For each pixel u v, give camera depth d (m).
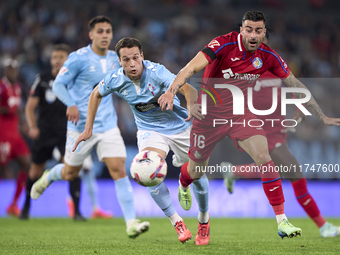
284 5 65.25
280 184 14.12
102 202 33.03
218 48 14.10
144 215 32.56
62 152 26.06
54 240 17.11
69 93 19.88
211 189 32.50
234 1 64.06
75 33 51.84
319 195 32.56
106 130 19.00
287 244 15.84
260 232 20.84
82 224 24.45
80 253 13.54
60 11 56.44
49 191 32.59
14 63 30.19
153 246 15.26
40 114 26.06
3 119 29.59
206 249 14.44
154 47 54.50
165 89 14.86
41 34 50.72
